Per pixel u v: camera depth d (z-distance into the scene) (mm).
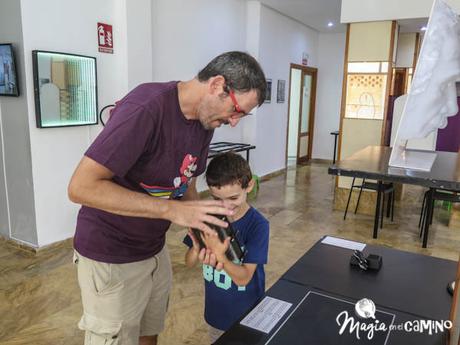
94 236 1291
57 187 3504
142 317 1562
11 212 3570
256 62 1142
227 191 1319
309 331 1050
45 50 3229
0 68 3277
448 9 1294
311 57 8391
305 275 1369
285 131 7535
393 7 4453
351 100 4926
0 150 3500
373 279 1348
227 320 1525
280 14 6770
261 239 1401
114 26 3820
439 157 2377
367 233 4238
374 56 4699
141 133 1094
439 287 1302
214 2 5324
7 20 3156
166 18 4523
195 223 1136
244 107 1133
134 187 1242
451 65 1289
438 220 4742
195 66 5109
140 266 1387
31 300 2693
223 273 1481
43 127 3270
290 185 6477
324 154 8984
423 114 1352
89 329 1364
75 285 2906
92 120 3674
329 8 6336
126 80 3926
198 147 1295
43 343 2248
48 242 3496
